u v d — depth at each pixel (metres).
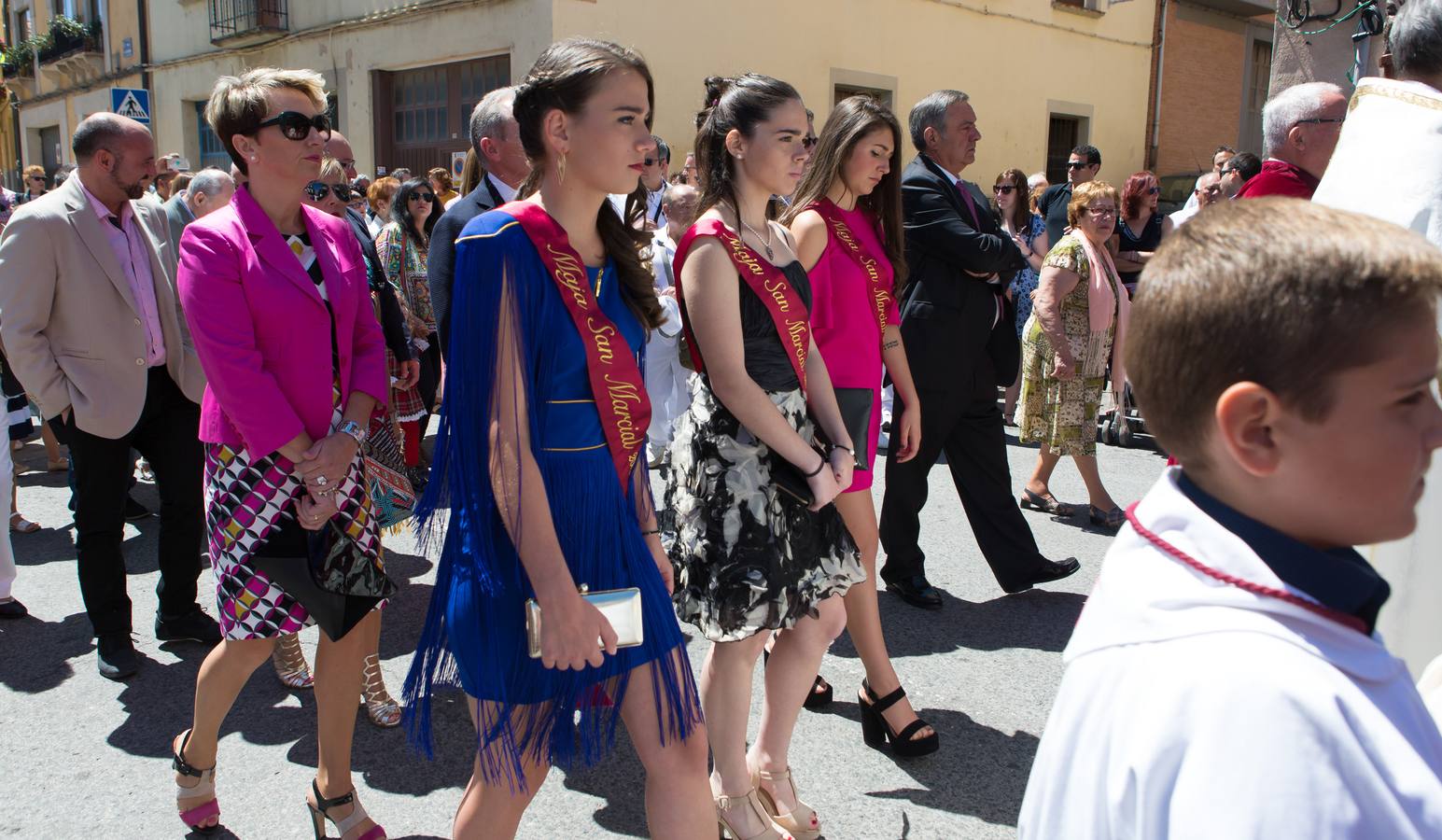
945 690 3.38
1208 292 0.87
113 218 3.49
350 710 2.46
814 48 12.14
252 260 2.29
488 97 3.12
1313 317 0.82
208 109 2.37
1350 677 0.84
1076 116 15.15
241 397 2.25
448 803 2.75
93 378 3.37
